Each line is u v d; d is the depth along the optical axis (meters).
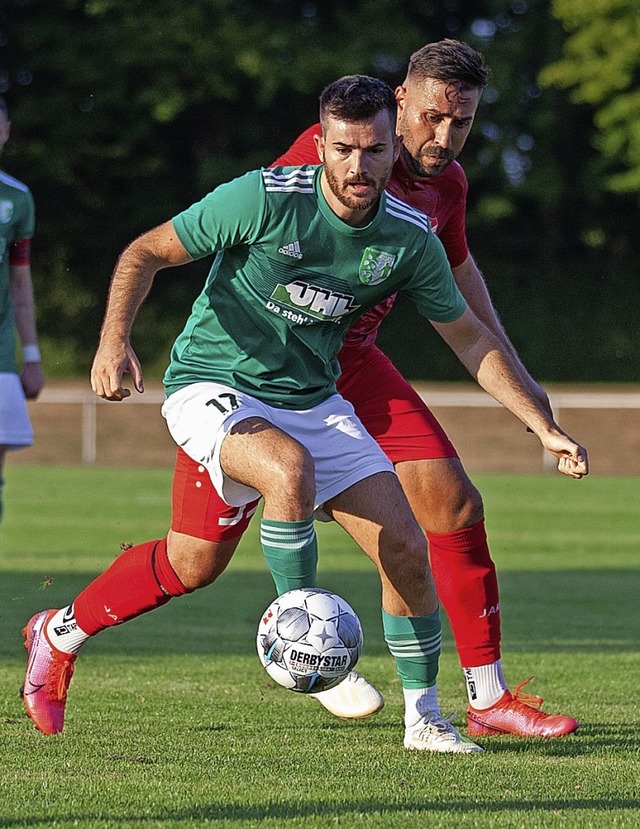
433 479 17.72
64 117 125.12
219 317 16.19
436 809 12.85
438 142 17.59
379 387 18.20
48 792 13.48
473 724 18.09
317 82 122.38
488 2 127.94
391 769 14.91
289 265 15.59
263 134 130.88
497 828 12.12
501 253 132.88
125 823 12.19
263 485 15.26
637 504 64.69
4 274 30.38
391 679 22.53
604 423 94.25
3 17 123.94
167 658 24.25
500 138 123.88
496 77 121.69
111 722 17.81
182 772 14.54
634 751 16.34
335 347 16.62
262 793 13.52
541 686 21.73
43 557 40.97
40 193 130.50
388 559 16.09
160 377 122.69
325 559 43.94
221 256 16.28
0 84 126.19
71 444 95.69
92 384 14.91
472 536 17.94
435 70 17.39
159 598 16.95
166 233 15.55
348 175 14.78
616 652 25.84
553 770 14.95
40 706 17.00
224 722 17.98
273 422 16.16
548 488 74.44
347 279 15.80
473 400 95.50
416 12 131.25
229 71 123.62
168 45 121.06
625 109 117.31
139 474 79.94
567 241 132.75
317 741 16.70
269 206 15.35
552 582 38.28
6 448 30.81
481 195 127.19
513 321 128.12
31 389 31.38
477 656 18.02
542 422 16.66
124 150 126.81
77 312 129.25
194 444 15.83
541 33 124.50
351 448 16.34
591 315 128.00
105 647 25.69
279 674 15.56
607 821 12.42
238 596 34.62
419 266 16.22
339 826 12.12
